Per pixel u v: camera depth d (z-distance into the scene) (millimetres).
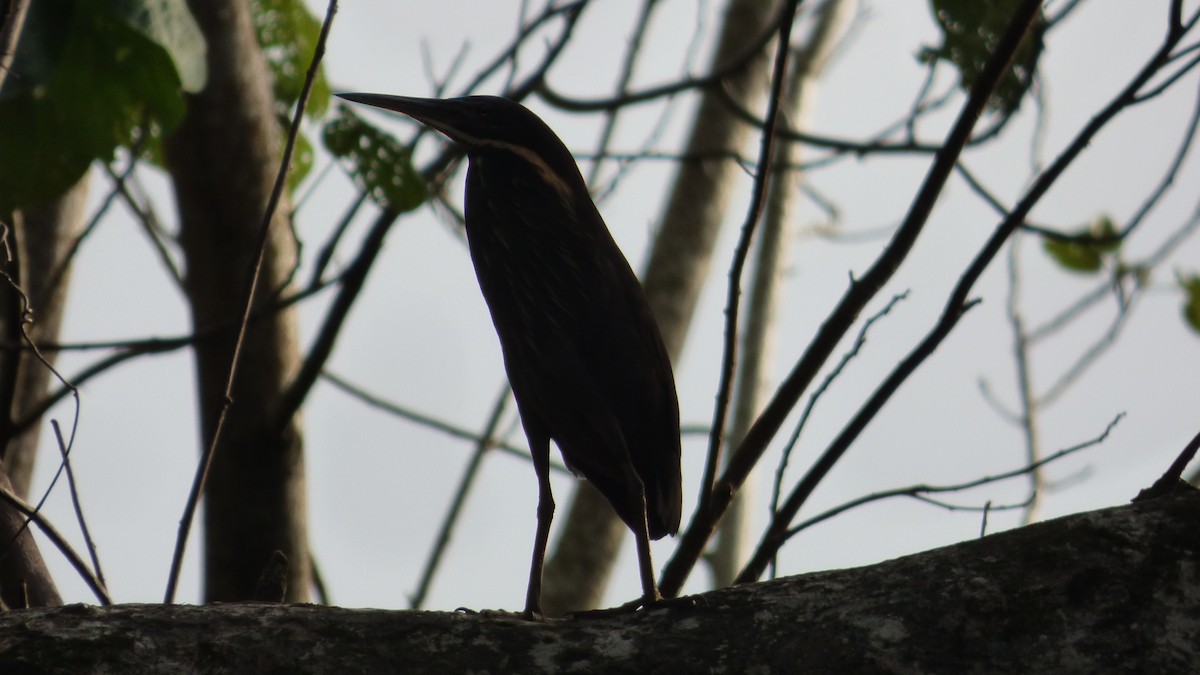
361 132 9766
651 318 9922
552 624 6637
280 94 12234
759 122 13789
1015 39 9383
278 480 11633
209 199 11727
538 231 9797
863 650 6305
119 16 8883
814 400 9711
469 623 6578
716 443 9391
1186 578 6285
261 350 11695
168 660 6348
